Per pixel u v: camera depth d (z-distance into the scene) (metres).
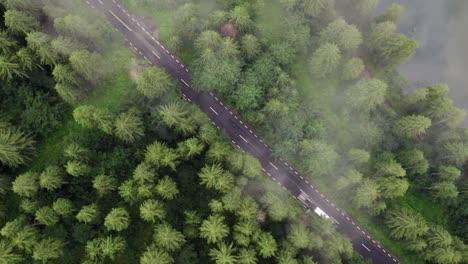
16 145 83.69
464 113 99.94
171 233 77.38
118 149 87.69
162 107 86.12
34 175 80.69
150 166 82.81
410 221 91.25
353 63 97.62
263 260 82.44
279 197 91.12
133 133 86.38
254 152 100.25
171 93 93.88
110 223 77.56
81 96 91.88
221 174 84.12
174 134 89.44
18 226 76.62
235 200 82.00
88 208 79.56
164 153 83.06
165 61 101.06
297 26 102.25
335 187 97.25
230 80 95.56
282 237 85.62
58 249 78.75
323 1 100.56
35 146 90.56
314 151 95.19
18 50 86.38
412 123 97.56
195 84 97.50
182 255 80.62
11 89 90.12
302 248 86.88
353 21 111.38
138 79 88.62
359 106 98.75
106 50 98.25
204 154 88.62
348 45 98.88
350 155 95.12
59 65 83.56
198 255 83.56
